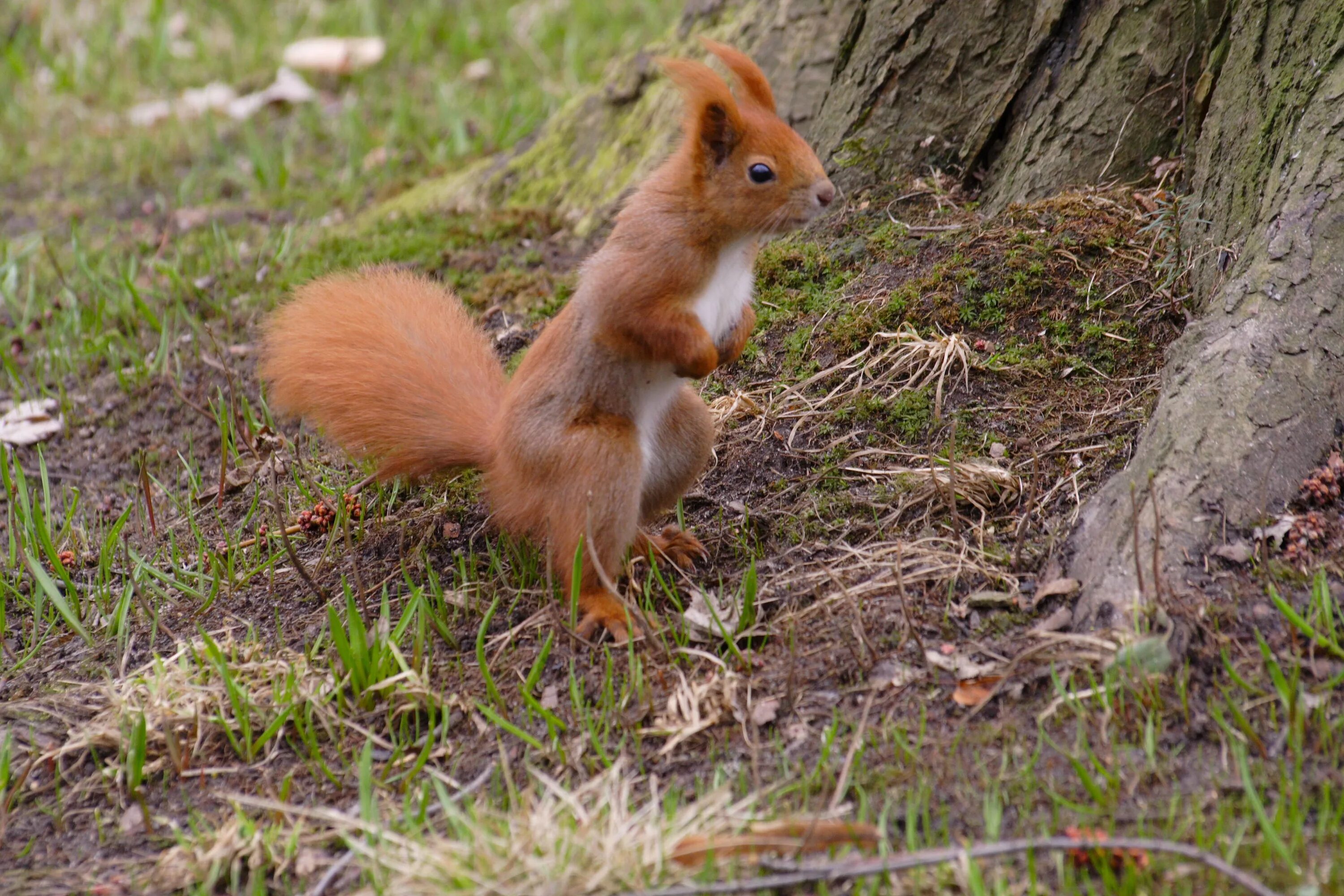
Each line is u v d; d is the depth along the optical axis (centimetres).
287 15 1766
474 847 506
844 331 816
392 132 1392
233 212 1271
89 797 598
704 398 827
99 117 1595
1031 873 466
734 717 583
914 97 922
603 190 1086
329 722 612
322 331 737
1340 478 622
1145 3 832
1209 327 689
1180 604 573
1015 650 591
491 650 654
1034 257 809
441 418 718
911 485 710
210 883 533
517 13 1667
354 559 707
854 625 616
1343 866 463
